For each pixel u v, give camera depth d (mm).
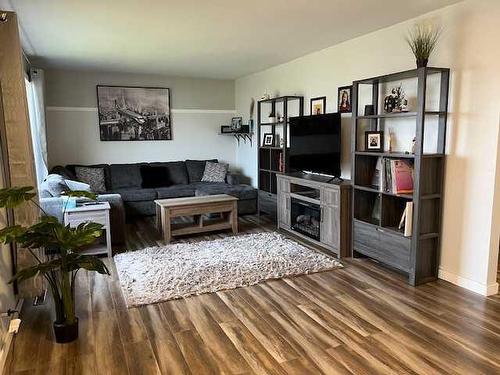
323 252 4293
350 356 2326
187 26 3836
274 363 2264
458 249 3340
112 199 4609
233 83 7645
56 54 5082
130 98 6863
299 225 5004
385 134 3992
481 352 2354
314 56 5105
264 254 4148
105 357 2336
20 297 3020
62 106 6426
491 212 3072
